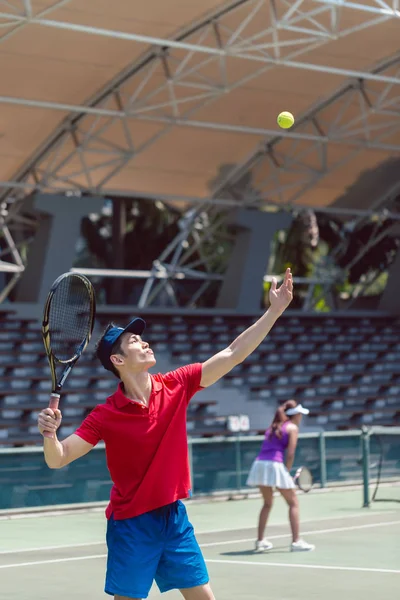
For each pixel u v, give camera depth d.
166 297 46.81
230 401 35.50
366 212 42.72
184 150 34.91
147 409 6.40
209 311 38.81
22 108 30.33
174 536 6.46
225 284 40.19
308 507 22.58
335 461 26.12
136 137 33.50
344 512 21.50
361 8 23.73
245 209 39.03
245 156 36.53
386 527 18.52
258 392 36.06
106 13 25.66
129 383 6.46
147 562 6.37
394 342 41.78
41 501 21.48
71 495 21.98
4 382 31.80
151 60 28.91
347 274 46.59
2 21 24.95
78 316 6.59
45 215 35.06
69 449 6.32
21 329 33.97
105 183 35.28
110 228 46.25
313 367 38.72
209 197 39.41
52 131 32.34
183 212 40.69
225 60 29.11
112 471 6.48
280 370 37.97
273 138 35.66
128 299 45.28
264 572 13.30
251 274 39.47
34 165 34.34
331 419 35.91
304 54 29.58
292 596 11.48
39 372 32.91
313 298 50.56
